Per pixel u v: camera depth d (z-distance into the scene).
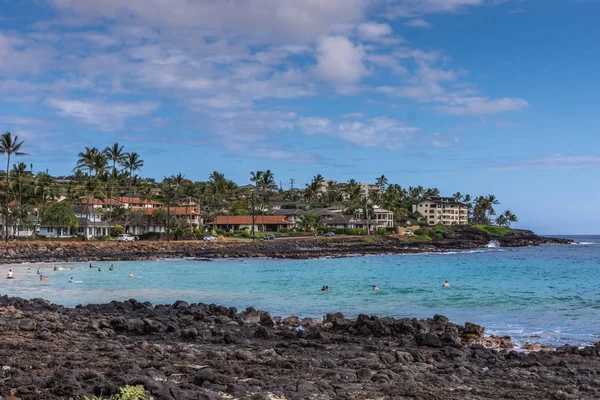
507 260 107.50
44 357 18.02
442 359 20.69
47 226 123.25
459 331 27.02
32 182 117.75
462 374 17.95
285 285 55.62
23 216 115.25
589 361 21.27
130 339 23.47
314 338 24.83
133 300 34.62
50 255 97.25
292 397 13.84
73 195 132.88
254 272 73.81
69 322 27.25
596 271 76.12
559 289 51.62
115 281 60.22
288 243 133.12
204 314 31.20
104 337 23.58
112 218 141.38
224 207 191.75
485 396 14.94
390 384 15.70
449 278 64.38
